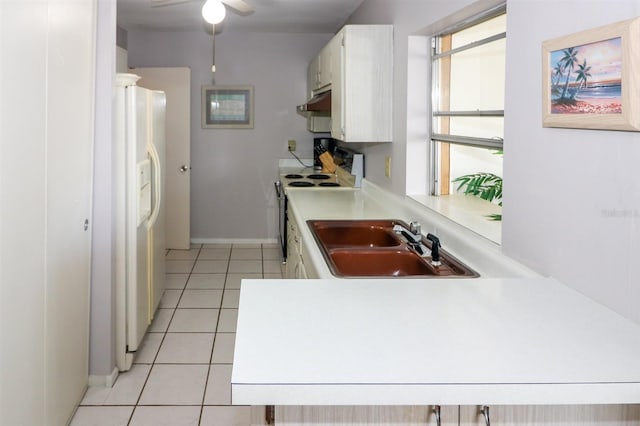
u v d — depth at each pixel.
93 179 2.87
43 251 2.14
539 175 1.75
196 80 6.40
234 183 6.60
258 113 6.50
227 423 2.65
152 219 3.60
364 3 4.55
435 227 2.71
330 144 6.45
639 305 1.30
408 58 3.28
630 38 1.27
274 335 1.27
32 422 2.05
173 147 6.23
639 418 1.20
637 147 1.29
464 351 1.19
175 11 5.16
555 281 1.66
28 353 2.00
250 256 6.07
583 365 1.13
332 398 1.06
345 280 1.71
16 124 1.82
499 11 2.42
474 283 1.68
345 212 3.48
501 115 2.45
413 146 3.33
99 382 2.99
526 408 1.19
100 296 2.95
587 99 1.45
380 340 1.24
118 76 3.04
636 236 1.30
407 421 1.19
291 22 5.67
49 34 2.13
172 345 3.58
